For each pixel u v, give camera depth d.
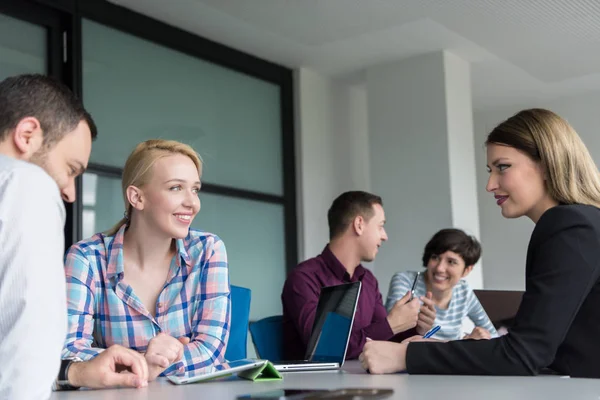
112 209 4.48
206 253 2.06
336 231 3.12
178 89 5.03
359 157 6.48
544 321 1.59
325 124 6.18
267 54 5.65
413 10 4.61
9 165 1.19
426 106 5.66
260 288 5.49
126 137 4.62
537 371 1.60
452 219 5.46
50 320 1.14
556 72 5.97
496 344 1.62
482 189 7.43
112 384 1.52
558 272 1.60
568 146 1.74
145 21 4.80
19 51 4.12
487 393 1.22
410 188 5.66
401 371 1.79
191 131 5.09
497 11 4.62
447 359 1.65
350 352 2.67
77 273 1.92
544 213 1.69
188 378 1.59
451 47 5.57
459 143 5.65
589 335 1.62
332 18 4.74
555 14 4.68
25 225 1.14
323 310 2.32
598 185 1.75
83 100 4.37
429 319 2.86
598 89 6.84
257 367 1.63
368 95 5.95
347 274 3.07
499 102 7.18
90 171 4.36
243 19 4.74
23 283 1.12
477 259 3.72
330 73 6.13
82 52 4.39
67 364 1.56
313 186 5.97
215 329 1.96
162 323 1.97
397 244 5.67
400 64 5.81
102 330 1.95
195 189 2.03
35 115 1.35
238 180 5.41
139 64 4.77
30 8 4.17
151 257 2.01
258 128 5.66
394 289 3.73
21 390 1.10
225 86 5.41
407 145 5.71
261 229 5.57
